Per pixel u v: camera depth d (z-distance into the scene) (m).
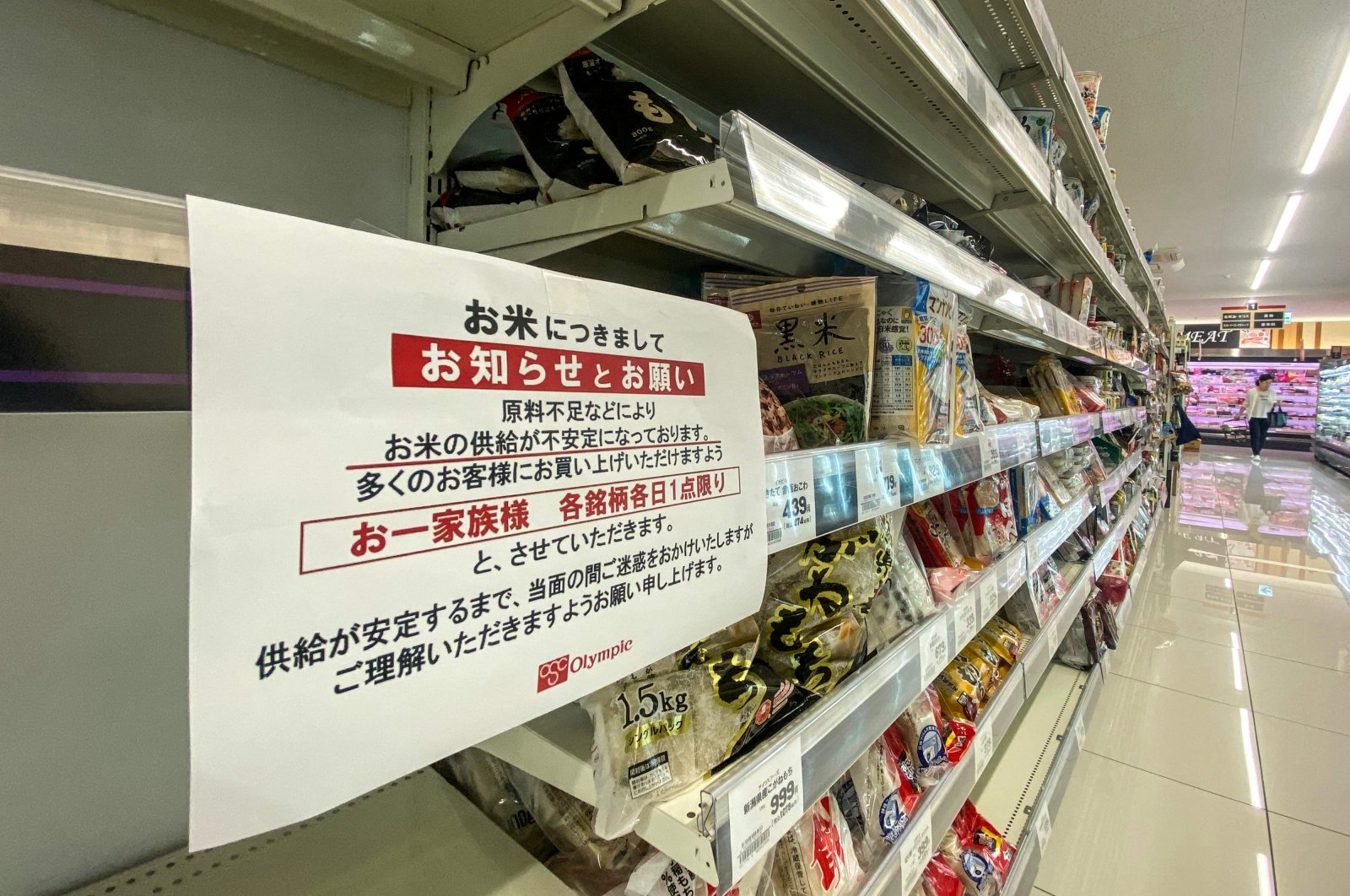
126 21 0.52
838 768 0.62
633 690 0.49
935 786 1.00
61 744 0.52
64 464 0.51
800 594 0.72
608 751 0.46
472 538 0.34
